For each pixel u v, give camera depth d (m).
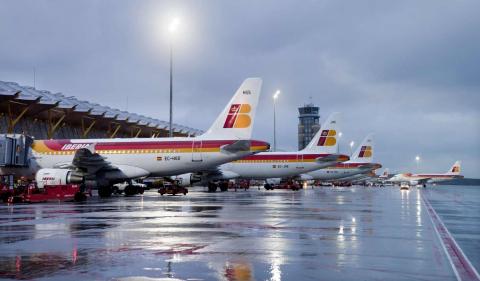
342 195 54.97
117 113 81.38
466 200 44.88
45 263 10.66
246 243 13.70
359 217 22.66
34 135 68.12
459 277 9.45
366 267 10.30
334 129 66.06
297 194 55.81
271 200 38.72
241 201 36.66
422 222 20.38
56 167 45.09
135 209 27.33
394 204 35.06
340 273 9.68
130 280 8.98
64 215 23.19
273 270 9.93
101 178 43.97
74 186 36.97
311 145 66.00
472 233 17.05
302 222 19.80
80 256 11.55
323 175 91.00
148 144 44.25
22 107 61.16
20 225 18.53
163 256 11.53
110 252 12.11
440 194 66.56
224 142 43.56
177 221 20.05
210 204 32.38
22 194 36.31
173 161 43.69
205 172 58.31
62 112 68.25
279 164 64.25
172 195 50.00
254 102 44.12
